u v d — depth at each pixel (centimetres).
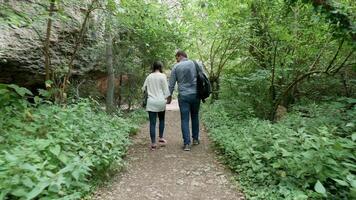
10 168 368
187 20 1338
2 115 572
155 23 883
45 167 400
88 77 1036
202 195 482
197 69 743
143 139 846
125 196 473
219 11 1039
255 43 1028
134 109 1322
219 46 1519
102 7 791
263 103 977
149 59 1334
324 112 756
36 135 542
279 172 485
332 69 888
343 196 427
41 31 772
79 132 572
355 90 976
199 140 833
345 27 576
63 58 845
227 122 910
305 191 442
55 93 731
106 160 516
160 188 508
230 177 554
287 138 534
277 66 935
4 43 680
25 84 790
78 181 434
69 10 853
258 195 449
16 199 363
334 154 449
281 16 831
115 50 1131
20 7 673
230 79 1203
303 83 1030
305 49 862
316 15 651
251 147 567
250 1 871
